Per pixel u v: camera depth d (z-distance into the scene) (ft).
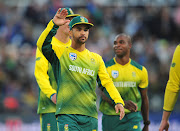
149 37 206.18
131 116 80.59
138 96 82.28
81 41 62.54
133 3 223.10
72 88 62.18
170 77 59.98
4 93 168.04
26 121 140.26
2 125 137.69
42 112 75.56
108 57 187.83
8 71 179.01
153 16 214.90
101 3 224.33
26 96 167.63
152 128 136.26
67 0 219.00
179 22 217.77
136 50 189.78
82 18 61.82
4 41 203.51
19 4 227.20
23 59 189.78
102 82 65.31
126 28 212.23
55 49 62.39
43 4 215.92
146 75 82.89
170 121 139.85
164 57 198.18
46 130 75.41
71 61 62.75
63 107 61.82
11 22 214.48
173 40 210.59
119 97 64.08
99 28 211.20
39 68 73.77
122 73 81.66
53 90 72.13
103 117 82.07
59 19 59.31
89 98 63.16
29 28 206.80
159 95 165.17
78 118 61.87
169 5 224.53
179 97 155.84
